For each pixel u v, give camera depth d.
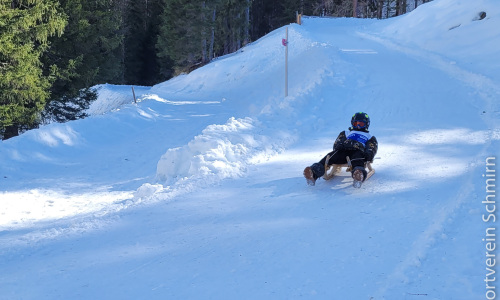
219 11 50.84
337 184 6.99
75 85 23.44
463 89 13.49
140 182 9.99
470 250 4.38
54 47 22.41
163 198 7.06
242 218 5.91
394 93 13.75
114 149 13.74
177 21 43.97
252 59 31.69
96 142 14.55
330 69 17.92
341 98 13.79
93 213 7.23
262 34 73.75
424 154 8.20
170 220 6.05
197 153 8.98
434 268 4.10
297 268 4.34
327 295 3.79
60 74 21.36
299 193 6.73
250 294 3.92
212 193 7.10
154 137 15.19
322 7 60.78
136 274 4.51
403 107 12.19
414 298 3.62
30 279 4.58
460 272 3.99
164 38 47.28
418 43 24.25
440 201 5.86
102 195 9.19
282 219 5.74
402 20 30.06
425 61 19.59
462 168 7.16
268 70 27.59
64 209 8.27
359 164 6.54
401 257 4.39
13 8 19.31
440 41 23.03
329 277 4.11
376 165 7.81
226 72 30.98
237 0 51.16
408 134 9.73
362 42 27.33
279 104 13.27
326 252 4.64
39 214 8.03
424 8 28.62
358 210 5.82
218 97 25.22
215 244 5.11
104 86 39.19
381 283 3.92
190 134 15.34
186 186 7.45
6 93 18.42
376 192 6.47
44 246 5.61
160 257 4.88
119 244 5.39
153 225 5.93
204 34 43.22
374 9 58.28
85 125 15.30
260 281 4.14
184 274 4.42
